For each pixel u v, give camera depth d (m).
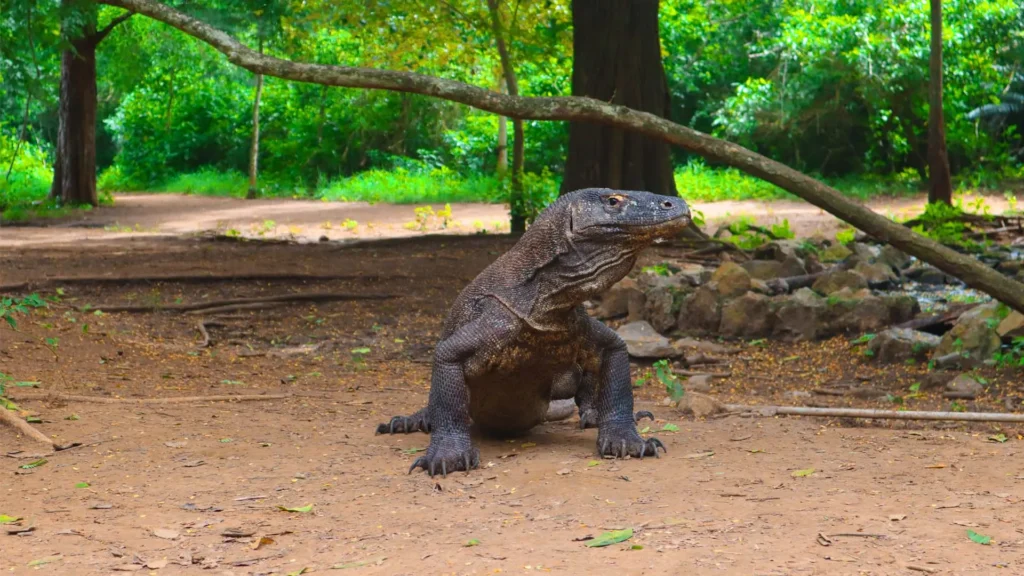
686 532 4.09
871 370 9.21
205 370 9.19
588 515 4.41
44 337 9.78
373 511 4.58
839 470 5.23
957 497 4.61
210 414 7.01
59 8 14.27
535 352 5.67
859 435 6.27
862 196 32.97
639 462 5.50
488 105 8.00
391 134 46.91
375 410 7.35
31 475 5.27
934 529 4.08
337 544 4.09
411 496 4.85
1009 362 8.48
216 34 8.43
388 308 12.97
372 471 5.38
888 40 34.56
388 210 32.47
